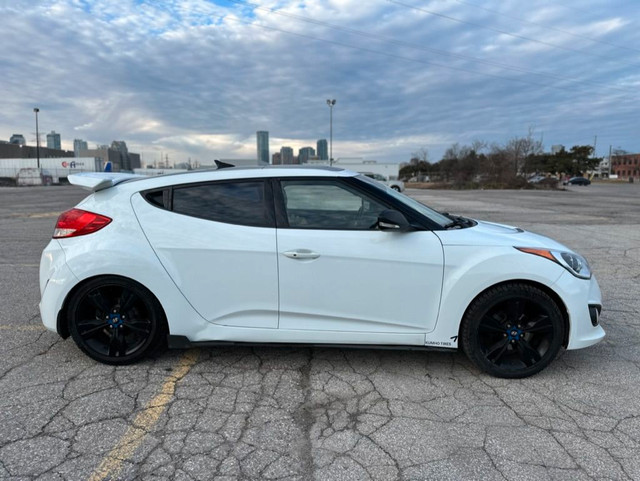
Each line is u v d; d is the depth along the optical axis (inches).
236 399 116.6
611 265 282.5
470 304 125.8
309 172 131.6
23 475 86.1
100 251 127.4
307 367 135.5
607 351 148.3
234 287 127.0
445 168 2500.0
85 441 97.5
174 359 139.8
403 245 124.0
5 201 922.1
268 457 93.1
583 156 3284.9
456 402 116.0
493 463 91.6
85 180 132.2
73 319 130.9
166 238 127.8
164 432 101.5
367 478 86.9
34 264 276.4
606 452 95.3
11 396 116.1
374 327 127.0
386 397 118.3
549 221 536.1
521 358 127.7
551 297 125.0
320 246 124.3
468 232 129.2
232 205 129.8
